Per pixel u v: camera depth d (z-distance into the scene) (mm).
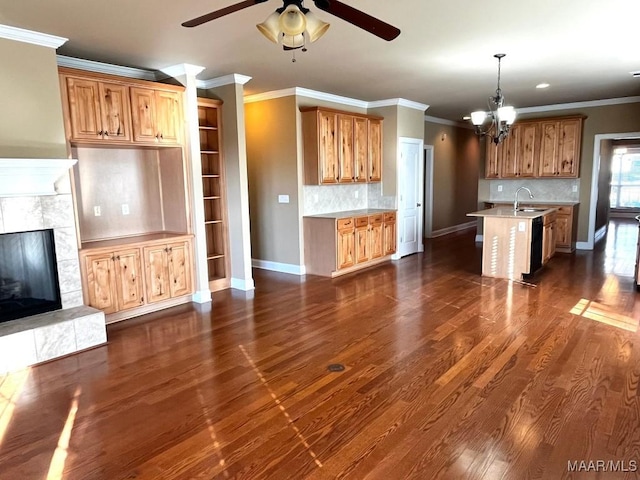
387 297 5121
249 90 6188
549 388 2916
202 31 3621
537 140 8008
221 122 5449
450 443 2359
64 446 2408
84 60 4473
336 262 6141
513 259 5832
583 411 2633
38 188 3615
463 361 3354
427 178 9461
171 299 4891
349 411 2695
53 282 3826
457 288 5461
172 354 3611
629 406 2676
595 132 7641
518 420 2557
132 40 3846
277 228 6574
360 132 6781
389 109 7133
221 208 5594
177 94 4754
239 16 3283
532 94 6879
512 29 3713
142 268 4543
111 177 4789
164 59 4492
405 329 4062
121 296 4383
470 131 11102
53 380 3186
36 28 3484
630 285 5457
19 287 3625
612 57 4613
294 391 2957
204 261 5082
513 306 4672
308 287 5656
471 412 2652
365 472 2145
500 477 2086
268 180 6547
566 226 7648
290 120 6141
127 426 2586
